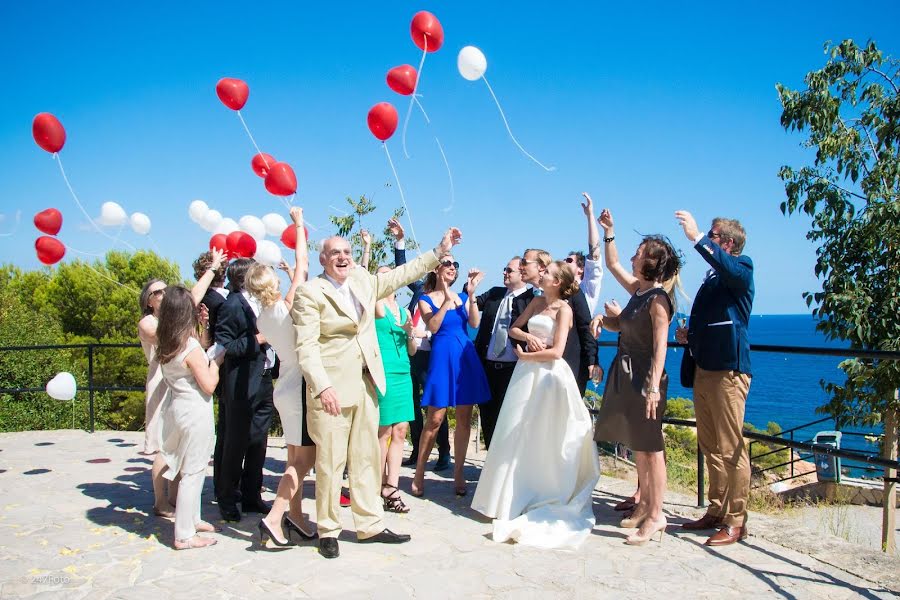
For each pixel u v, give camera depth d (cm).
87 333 2586
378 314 482
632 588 336
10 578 346
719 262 380
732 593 329
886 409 830
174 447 400
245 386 442
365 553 390
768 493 866
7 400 1596
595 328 496
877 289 833
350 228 1108
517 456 452
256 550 394
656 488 409
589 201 538
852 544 400
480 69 515
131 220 543
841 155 885
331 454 380
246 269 442
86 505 493
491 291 577
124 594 325
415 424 662
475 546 404
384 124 463
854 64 894
